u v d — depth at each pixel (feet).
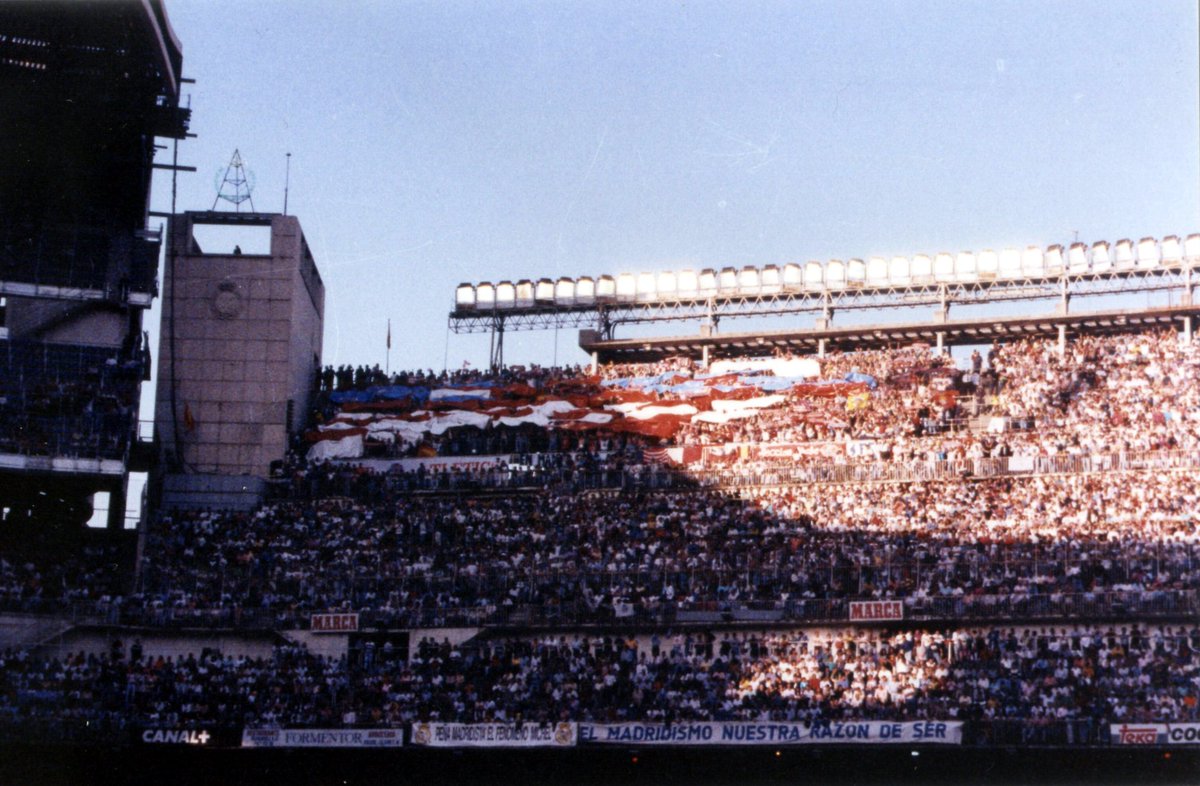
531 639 264.93
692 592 264.52
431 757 244.83
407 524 294.46
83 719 246.47
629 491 298.15
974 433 294.05
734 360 331.36
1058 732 217.36
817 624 251.80
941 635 244.42
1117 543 248.73
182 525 297.94
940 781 226.99
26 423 283.18
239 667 263.70
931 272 333.42
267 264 334.44
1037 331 328.29
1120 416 284.61
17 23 284.61
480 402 330.75
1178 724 212.23
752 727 231.91
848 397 312.29
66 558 283.18
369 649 270.46
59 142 308.19
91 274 307.17
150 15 281.13
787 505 281.95
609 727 236.84
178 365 329.72
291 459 325.83
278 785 249.55
